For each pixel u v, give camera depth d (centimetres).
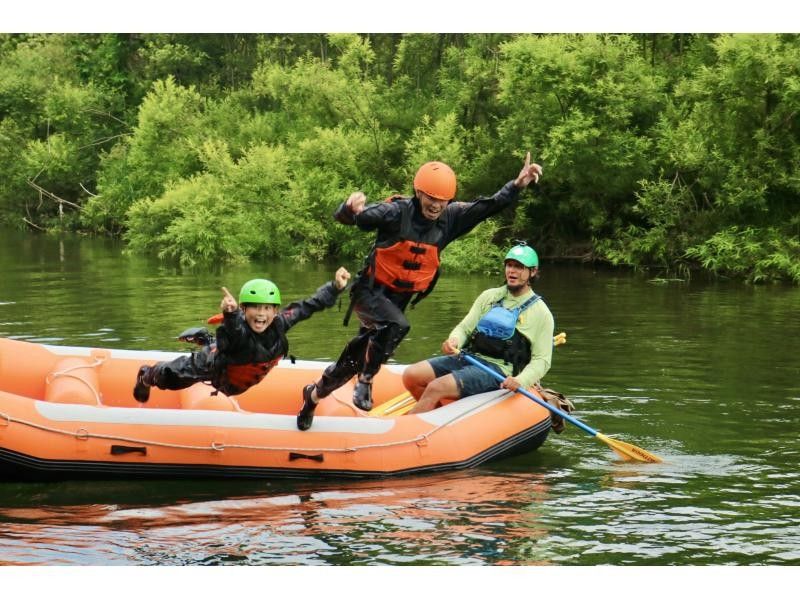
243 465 564
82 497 530
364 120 2125
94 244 2234
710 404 742
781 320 1143
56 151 2700
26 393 644
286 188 2084
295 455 568
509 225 1967
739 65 1616
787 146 1664
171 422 562
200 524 493
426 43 2330
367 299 555
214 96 2803
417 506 527
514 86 1798
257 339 519
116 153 2639
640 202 1730
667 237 1727
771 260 1559
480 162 1916
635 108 1786
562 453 635
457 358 657
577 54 1764
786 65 1599
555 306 1263
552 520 506
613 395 766
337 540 475
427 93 2252
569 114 1783
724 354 925
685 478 577
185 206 1966
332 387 570
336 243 2016
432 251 547
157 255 1970
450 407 618
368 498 540
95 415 556
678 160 1716
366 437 582
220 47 2966
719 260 1609
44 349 662
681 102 1853
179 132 2425
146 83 2919
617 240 1820
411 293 561
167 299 1272
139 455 554
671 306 1265
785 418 704
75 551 455
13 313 1125
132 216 2041
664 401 750
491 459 612
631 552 464
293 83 2231
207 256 1853
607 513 518
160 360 672
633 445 612
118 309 1168
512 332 635
